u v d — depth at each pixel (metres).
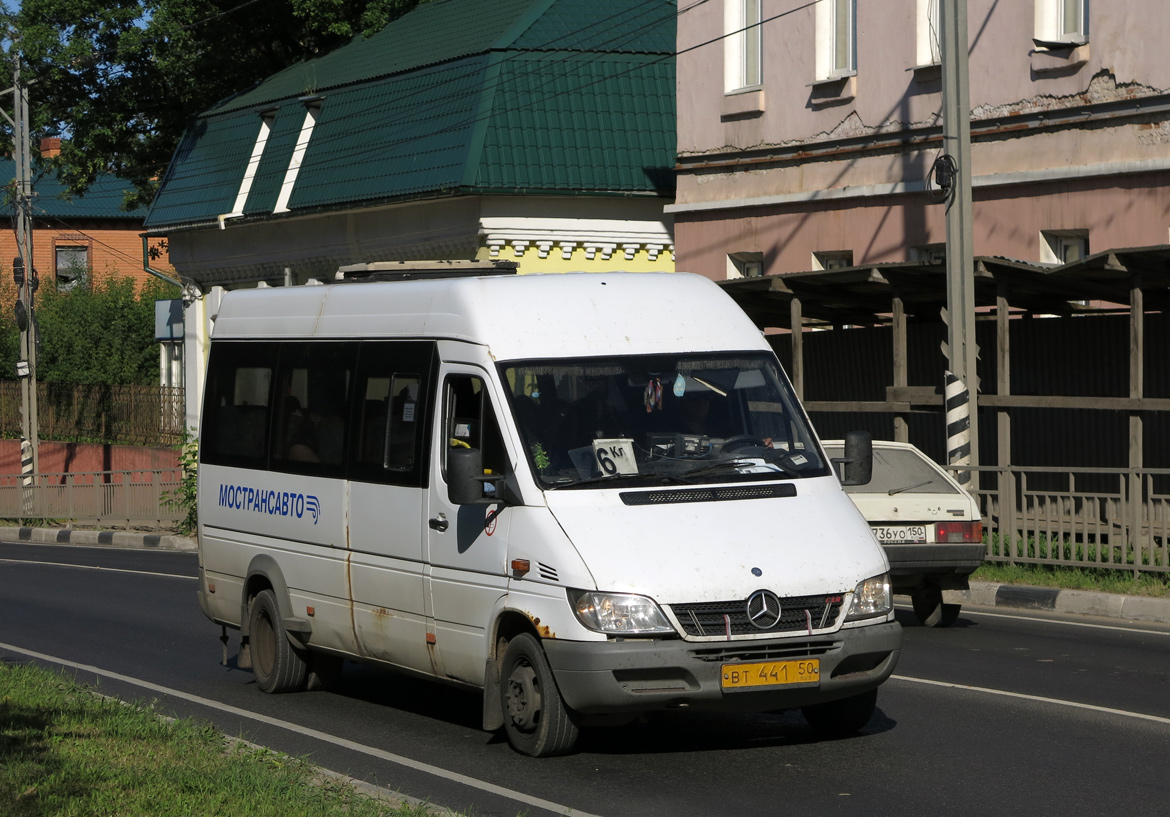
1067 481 21.25
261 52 47.81
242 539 13.49
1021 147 22.48
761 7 27.27
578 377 10.48
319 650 12.46
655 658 9.12
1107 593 16.80
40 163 48.72
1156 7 20.41
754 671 9.22
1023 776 9.21
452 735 10.95
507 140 30.61
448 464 10.25
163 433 47.06
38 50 43.59
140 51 45.00
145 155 48.03
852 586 9.54
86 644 16.41
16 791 8.66
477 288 10.94
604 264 32.06
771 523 9.75
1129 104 20.83
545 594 9.55
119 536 34.22
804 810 8.52
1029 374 21.86
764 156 27.16
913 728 10.67
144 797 8.52
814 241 26.23
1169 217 20.27
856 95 25.25
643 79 32.12
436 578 10.72
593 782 9.28
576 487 9.90
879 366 24.67
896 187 24.36
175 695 13.03
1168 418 19.95
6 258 74.44
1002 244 22.78
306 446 12.57
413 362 11.30
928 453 23.88
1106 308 21.55
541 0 33.28
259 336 13.60
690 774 9.44
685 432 10.38
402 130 32.88
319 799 8.49
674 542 9.48
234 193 38.81
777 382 10.91
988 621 16.31
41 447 51.00
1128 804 8.52
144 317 60.59
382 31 40.41
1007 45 22.61
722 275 28.38
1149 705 11.34
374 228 34.47
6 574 25.36
